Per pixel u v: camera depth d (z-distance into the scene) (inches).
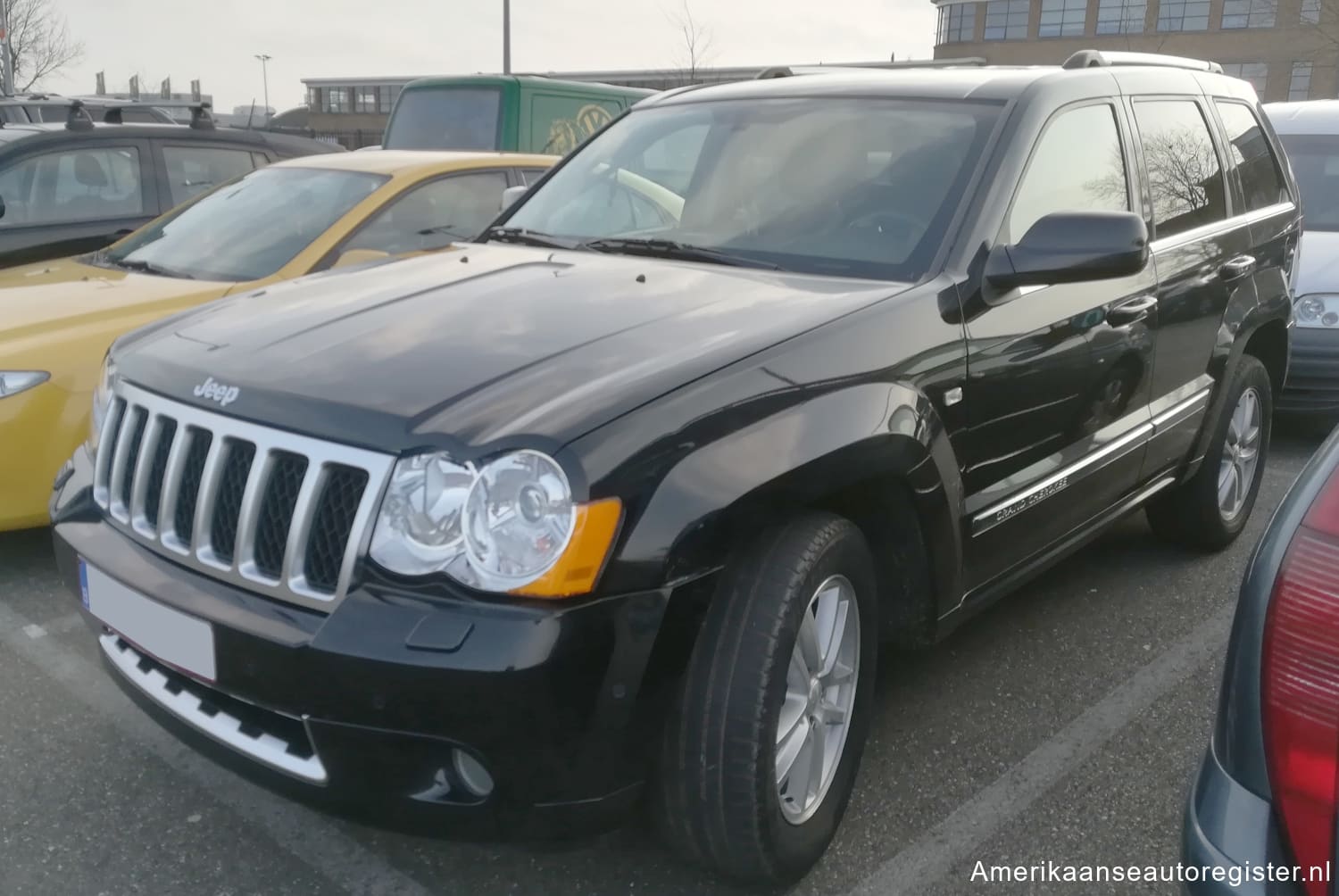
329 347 99.3
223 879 102.0
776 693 89.4
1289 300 183.8
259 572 89.5
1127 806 114.7
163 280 193.0
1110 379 136.9
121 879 101.5
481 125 429.4
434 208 223.8
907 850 107.1
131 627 96.2
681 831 92.8
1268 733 64.2
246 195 226.7
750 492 87.8
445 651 79.1
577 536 80.3
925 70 152.9
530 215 153.8
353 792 84.7
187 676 92.4
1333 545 63.6
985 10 2448.3
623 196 147.3
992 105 132.3
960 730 128.4
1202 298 157.1
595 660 80.7
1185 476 166.6
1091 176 138.8
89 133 271.0
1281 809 63.4
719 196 137.4
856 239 122.7
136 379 104.0
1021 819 112.2
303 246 203.5
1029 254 114.7
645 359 93.7
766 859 93.4
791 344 98.2
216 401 94.0
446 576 81.9
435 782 83.7
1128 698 136.3
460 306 109.3
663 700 85.5
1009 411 119.0
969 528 114.9
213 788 115.6
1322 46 1905.8
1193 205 161.3
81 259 220.4
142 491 99.6
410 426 85.0
